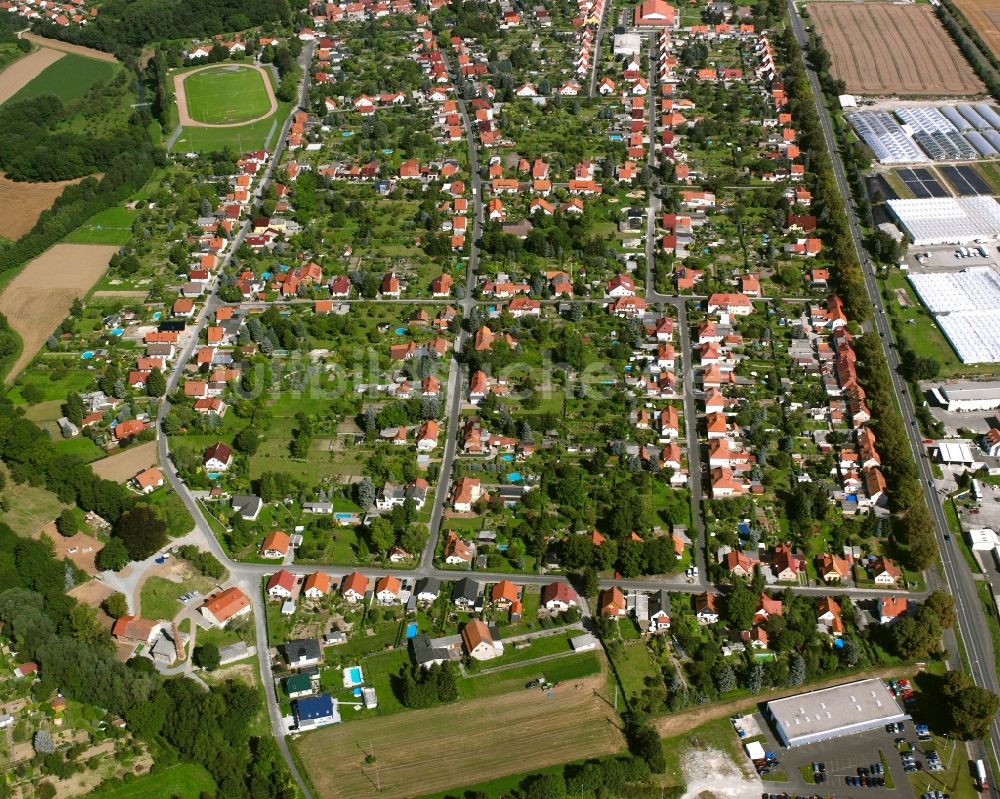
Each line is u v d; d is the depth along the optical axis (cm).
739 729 17750
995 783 16688
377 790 16838
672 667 18712
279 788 16800
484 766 17200
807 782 16850
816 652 18788
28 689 18850
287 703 18350
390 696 18450
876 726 17662
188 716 17562
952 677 17650
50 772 17375
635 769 16725
